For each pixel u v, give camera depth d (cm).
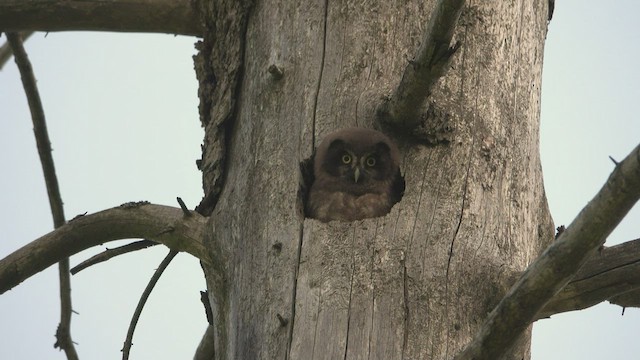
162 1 1305
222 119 1176
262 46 1187
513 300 766
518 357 999
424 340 915
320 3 1173
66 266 1365
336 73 1128
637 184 706
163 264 1181
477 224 1009
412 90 1017
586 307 972
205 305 1173
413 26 1148
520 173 1076
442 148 1060
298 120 1109
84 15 1320
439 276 957
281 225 1029
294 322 939
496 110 1099
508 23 1166
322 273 961
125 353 1192
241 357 973
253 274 1013
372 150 1084
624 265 946
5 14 1312
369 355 898
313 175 1234
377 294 938
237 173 1123
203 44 1273
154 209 1180
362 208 1218
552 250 751
